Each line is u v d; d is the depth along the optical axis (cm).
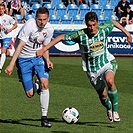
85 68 1728
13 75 3109
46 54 1739
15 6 4569
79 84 2803
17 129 1656
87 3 5097
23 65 1741
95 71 1705
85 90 2600
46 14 1641
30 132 1605
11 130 1639
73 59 3903
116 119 1691
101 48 1688
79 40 1669
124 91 2608
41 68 1731
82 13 4981
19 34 1692
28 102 2230
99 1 5181
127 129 1688
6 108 2081
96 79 1720
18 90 2569
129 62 3794
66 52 4084
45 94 1705
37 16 1644
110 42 4066
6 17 3164
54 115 1941
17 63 1755
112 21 1716
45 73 1728
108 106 1753
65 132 1611
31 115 1936
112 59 1733
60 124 1755
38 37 1705
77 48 4097
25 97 2364
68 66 3488
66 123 1773
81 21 4922
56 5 4962
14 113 1977
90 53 1684
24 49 1728
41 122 1712
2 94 2445
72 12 4962
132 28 4072
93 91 2573
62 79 2970
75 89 2628
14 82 2836
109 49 4078
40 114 1961
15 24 3197
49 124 1694
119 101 2294
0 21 3156
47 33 1712
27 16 4719
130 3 5203
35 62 1733
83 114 1970
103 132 1627
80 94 2477
